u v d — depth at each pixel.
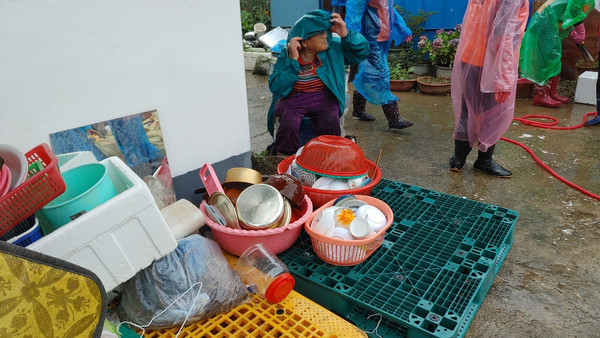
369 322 1.77
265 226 1.85
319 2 7.73
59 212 1.39
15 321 0.90
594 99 5.20
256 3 10.59
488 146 3.28
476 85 3.10
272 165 2.82
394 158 3.87
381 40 4.14
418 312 1.68
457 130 3.39
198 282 1.58
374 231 1.87
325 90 2.86
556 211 2.84
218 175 2.42
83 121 1.76
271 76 2.85
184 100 2.12
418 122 4.93
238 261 1.82
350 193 2.17
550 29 4.59
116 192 1.55
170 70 2.01
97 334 1.05
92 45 1.71
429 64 6.73
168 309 1.52
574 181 3.29
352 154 2.24
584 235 2.54
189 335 1.53
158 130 2.03
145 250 1.49
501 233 2.21
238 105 2.40
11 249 0.88
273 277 1.63
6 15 1.47
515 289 2.09
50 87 1.63
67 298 0.98
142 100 1.94
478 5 2.93
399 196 2.65
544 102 5.22
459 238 2.19
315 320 1.58
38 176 1.20
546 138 4.22
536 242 2.48
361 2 3.89
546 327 1.85
